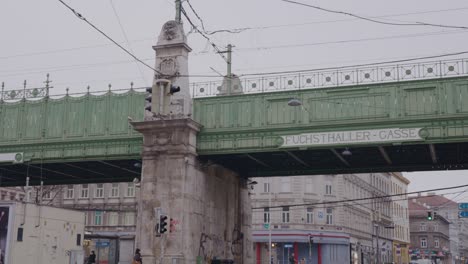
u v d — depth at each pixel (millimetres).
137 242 26422
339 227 65938
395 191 103812
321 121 25406
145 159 27094
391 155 28172
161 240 24656
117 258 55281
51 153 29797
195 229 26766
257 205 65000
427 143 23781
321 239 63938
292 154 27766
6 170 33938
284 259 64250
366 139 24578
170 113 26797
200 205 27609
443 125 23625
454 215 153125
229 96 27281
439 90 23875
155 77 27781
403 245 106625
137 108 28484
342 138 24953
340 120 25094
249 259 34062
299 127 25688
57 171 34062
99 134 28969
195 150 27266
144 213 26516
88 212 70062
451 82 23797
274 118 26266
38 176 36156
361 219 76812
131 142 28359
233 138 26906
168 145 26719
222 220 30641
